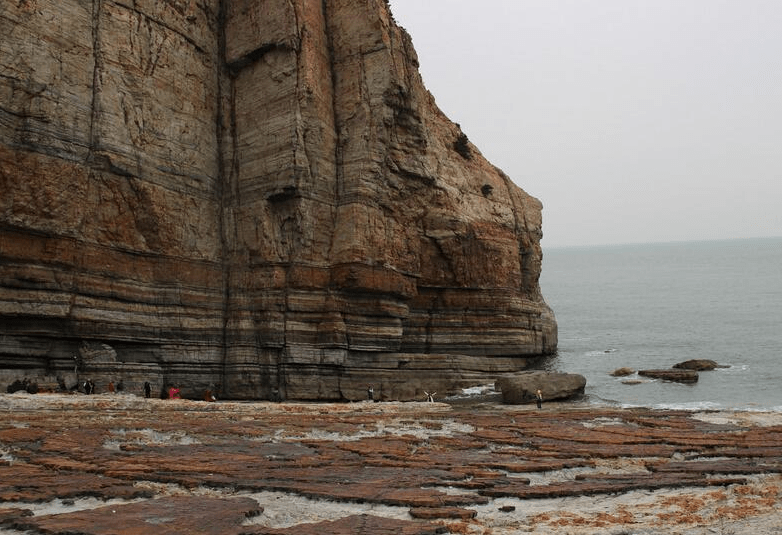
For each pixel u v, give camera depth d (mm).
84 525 11117
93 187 41344
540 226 74562
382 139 50594
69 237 39438
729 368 64438
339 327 47219
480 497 14789
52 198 38688
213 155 50062
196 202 47750
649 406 44125
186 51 48719
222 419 29375
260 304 47250
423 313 57469
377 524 11992
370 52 51156
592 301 171000
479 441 24797
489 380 54219
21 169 37719
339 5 52750
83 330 39875
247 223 48750
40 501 13000
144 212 43812
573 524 13117
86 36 42188
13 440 20359
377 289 49062
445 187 57812
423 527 11961
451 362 53219
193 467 17125
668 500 15227
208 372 46656
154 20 46438
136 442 21938
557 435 26438
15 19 38438
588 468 19719
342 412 34906
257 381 46594
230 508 12711
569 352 81000
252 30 50531
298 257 47688
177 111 47312
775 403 47156
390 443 23328
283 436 24500
